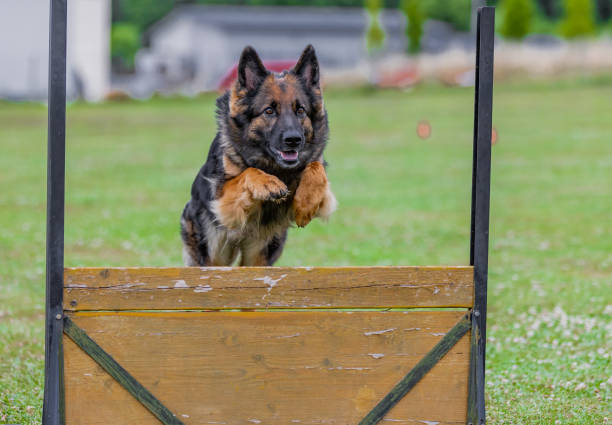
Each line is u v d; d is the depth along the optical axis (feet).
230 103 16.94
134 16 224.33
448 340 12.93
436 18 198.18
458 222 40.29
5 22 112.16
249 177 15.81
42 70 114.62
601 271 29.58
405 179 55.67
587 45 116.37
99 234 35.88
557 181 53.57
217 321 12.60
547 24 185.16
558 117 85.10
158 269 12.46
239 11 178.81
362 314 12.86
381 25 165.48
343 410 12.85
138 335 12.45
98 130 85.10
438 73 119.03
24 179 54.29
